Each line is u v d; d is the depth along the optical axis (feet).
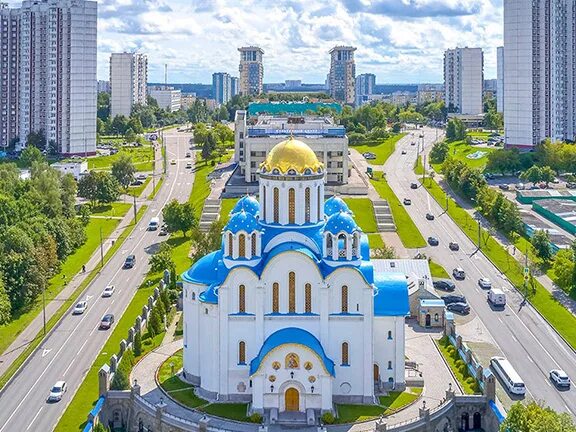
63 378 505.66
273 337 446.60
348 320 452.76
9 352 554.05
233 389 458.09
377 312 470.80
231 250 458.09
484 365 531.91
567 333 595.47
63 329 601.62
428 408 441.27
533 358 547.90
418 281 631.56
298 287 451.53
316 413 436.35
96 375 506.89
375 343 473.26
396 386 473.67
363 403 453.99
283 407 438.40
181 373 495.82
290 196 467.93
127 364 499.92
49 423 440.04
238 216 460.55
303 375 435.12
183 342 510.17
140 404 447.83
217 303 455.63
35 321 622.13
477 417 450.71
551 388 496.23
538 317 635.25
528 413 382.63
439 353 538.06
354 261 457.68
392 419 431.84
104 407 450.30
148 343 550.77
